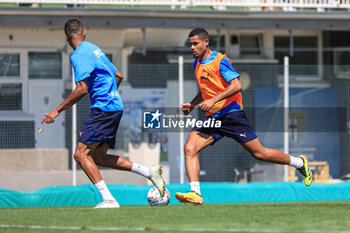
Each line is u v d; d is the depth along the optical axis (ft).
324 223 47.55
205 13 150.51
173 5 157.07
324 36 167.63
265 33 165.48
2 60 135.54
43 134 125.18
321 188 107.76
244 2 148.25
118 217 52.85
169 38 158.61
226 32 163.12
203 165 127.85
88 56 63.16
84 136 63.82
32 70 134.41
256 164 128.98
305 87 134.21
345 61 167.12
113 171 120.57
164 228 44.68
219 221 49.24
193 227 45.16
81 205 100.37
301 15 153.48
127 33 157.38
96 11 146.72
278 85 133.18
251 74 132.67
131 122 125.18
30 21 146.41
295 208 61.36
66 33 65.00
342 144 134.82
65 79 134.62
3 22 145.79
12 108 127.34
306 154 134.21
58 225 47.98
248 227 44.96
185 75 129.08
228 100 64.44
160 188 66.08
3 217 55.06
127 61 144.25
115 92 64.54
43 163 122.01
